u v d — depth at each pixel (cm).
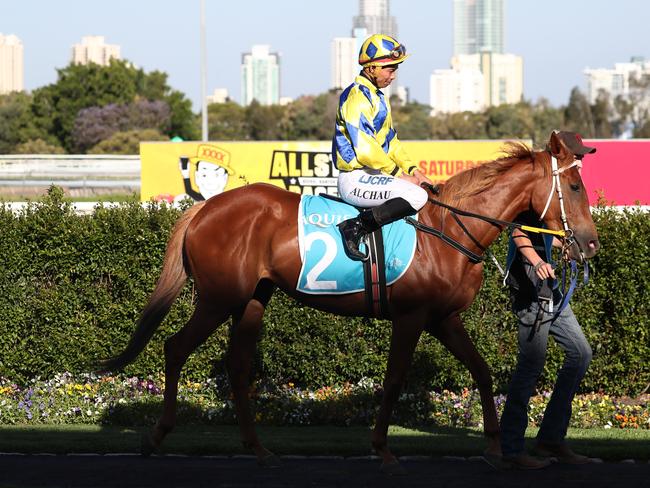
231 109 10669
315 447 890
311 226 833
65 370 1174
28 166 3434
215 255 844
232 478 797
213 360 1148
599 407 1066
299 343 1138
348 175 836
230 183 2053
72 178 3400
